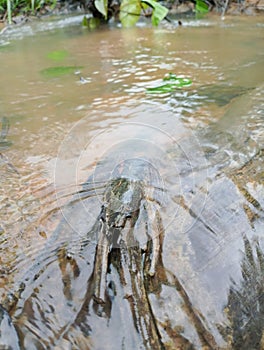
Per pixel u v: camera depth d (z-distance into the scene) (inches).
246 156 25.4
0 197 22.3
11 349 13.8
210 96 33.7
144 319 14.8
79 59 44.1
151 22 57.7
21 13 59.2
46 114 31.7
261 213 20.6
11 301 16.0
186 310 15.3
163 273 16.7
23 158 26.0
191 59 42.6
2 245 18.9
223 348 14.2
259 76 37.4
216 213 20.4
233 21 56.4
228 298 16.0
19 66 42.6
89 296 15.8
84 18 56.7
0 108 32.9
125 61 42.8
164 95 34.2
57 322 15.0
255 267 17.6
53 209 21.0
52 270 17.2
